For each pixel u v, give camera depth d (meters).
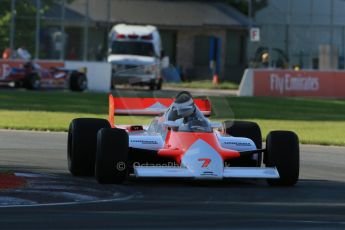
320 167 59.88
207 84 184.75
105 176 44.72
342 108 128.00
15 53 153.12
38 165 55.72
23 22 154.75
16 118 92.50
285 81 153.75
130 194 42.31
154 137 46.72
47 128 83.31
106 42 182.50
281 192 44.47
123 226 33.28
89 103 119.00
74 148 48.53
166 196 41.84
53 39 158.38
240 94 151.75
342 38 164.88
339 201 41.78
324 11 164.25
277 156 45.81
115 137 44.59
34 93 137.50
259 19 163.50
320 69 160.62
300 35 163.50
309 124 97.25
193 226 33.66
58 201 39.53
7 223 33.31
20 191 42.09
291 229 33.47
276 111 116.81
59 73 150.00
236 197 42.16
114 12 194.62
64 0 158.00
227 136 49.00
